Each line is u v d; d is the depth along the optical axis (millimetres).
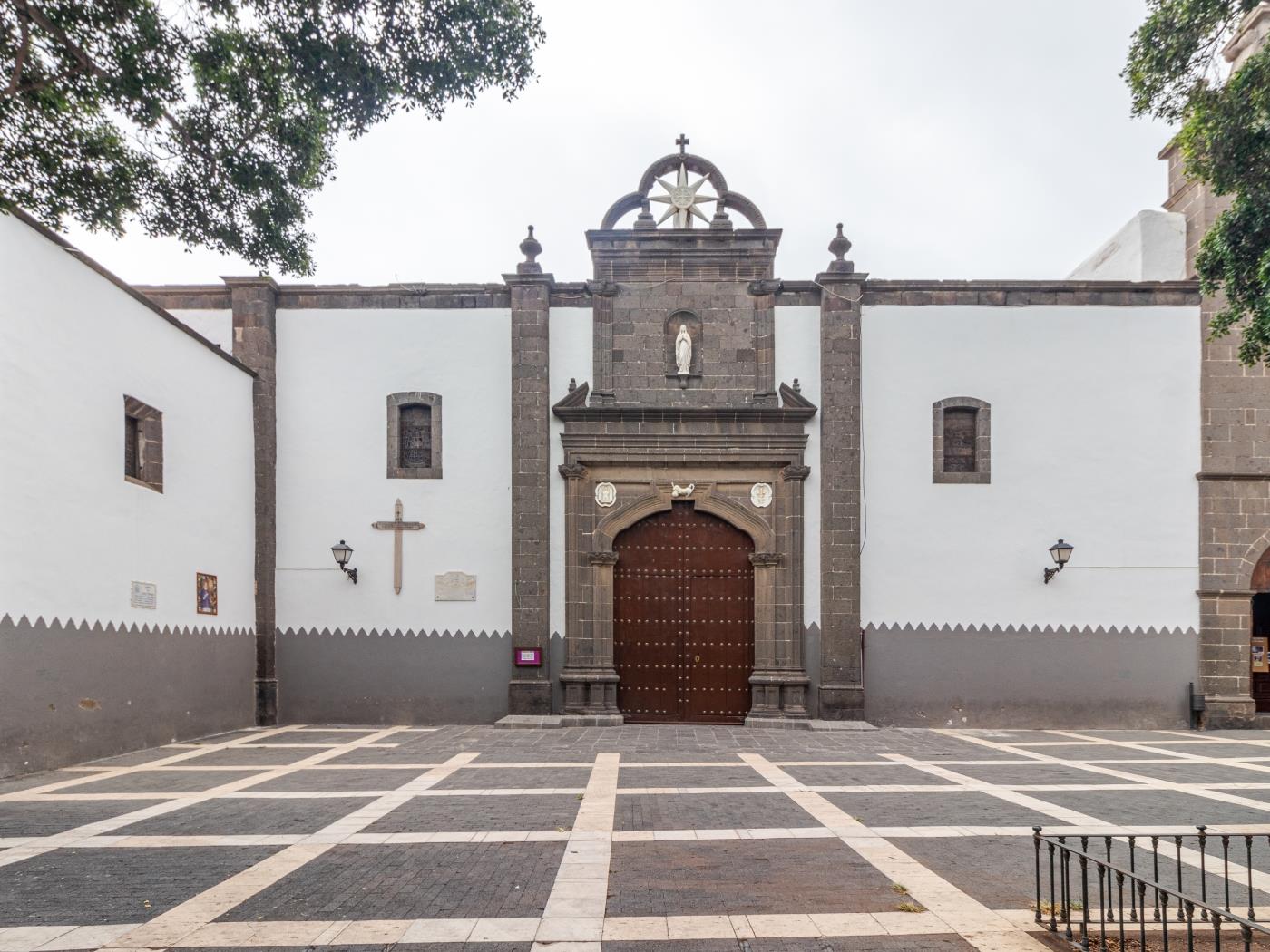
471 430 16797
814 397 16766
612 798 8953
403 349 16938
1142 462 16609
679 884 5957
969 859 6641
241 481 16016
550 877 6129
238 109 8883
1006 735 15008
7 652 10055
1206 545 16469
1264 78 8336
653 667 16594
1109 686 16297
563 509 16625
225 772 10695
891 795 9156
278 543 16609
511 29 8680
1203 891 5016
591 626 16406
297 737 14312
